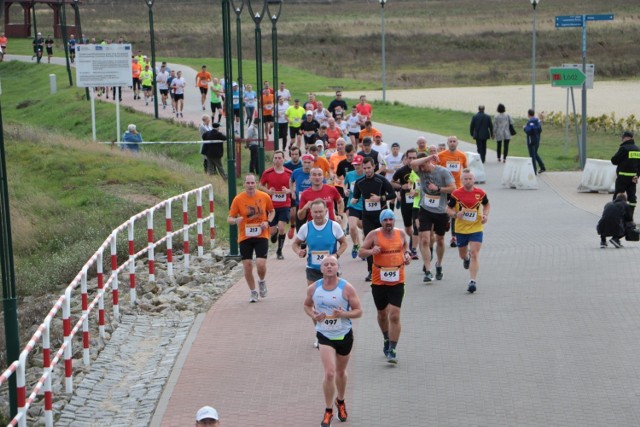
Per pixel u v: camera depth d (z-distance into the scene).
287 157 87.25
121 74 88.25
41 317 39.41
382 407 26.58
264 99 91.31
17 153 75.06
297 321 35.47
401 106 126.44
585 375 28.52
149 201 62.28
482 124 80.50
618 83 164.50
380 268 29.72
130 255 39.72
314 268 31.69
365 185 38.88
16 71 167.75
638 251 45.34
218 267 45.81
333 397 25.20
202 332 34.81
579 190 67.81
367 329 34.09
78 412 28.20
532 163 74.12
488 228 53.97
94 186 66.19
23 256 54.09
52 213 60.88
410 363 30.20
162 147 95.50
